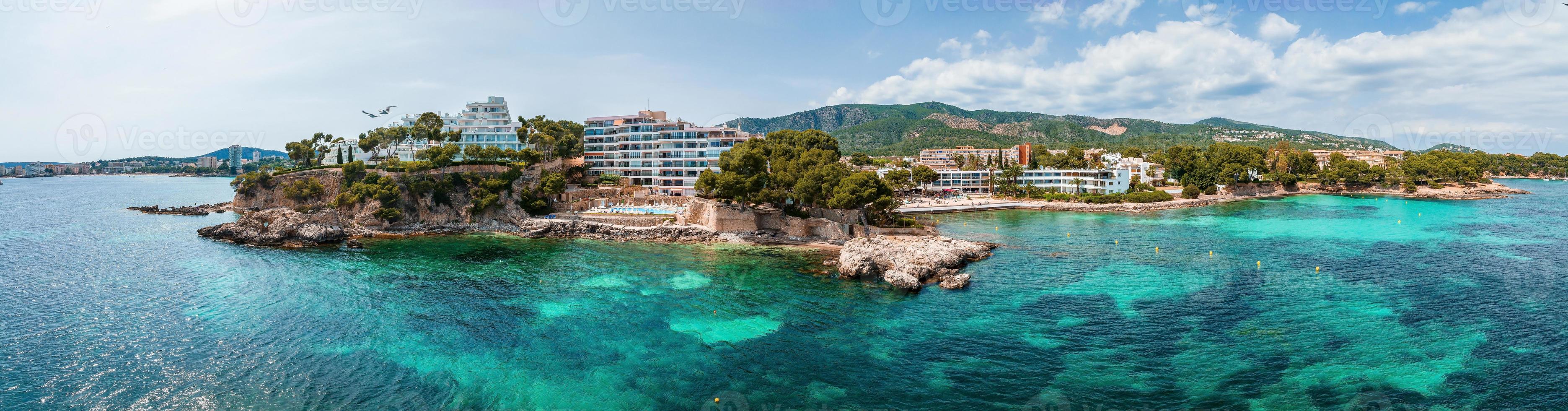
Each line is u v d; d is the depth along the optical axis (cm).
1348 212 18338
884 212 14212
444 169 14188
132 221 15088
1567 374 5428
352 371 5597
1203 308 7419
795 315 7306
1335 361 5766
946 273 9244
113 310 7200
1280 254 10981
